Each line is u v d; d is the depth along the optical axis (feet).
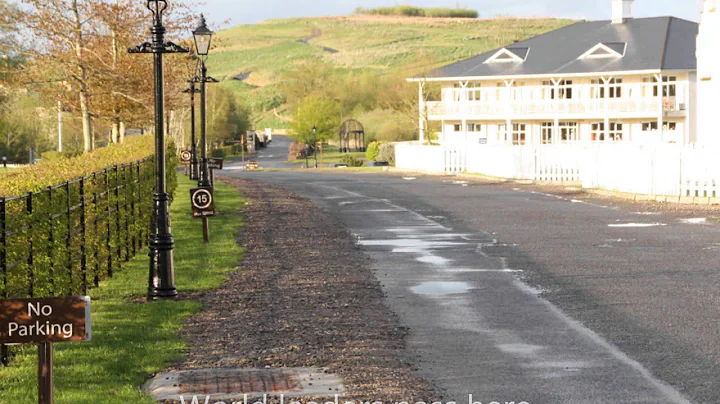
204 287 46.62
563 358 31.40
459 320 38.19
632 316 38.19
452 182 141.08
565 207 92.27
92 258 47.37
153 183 69.72
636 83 226.17
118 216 54.24
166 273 44.06
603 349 32.58
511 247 61.62
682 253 56.90
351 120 371.56
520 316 38.78
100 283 49.08
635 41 233.35
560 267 52.16
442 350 32.83
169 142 104.17
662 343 33.24
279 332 35.94
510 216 83.25
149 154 79.20
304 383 28.32
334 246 63.31
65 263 40.88
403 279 48.98
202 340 34.71
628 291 44.01
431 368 30.27
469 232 71.05
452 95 243.19
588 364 30.48
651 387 27.58
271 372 29.68
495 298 43.09
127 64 128.77
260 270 52.39
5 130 256.93
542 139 237.25
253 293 44.91
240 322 37.99
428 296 43.83
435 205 96.63
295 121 373.81
